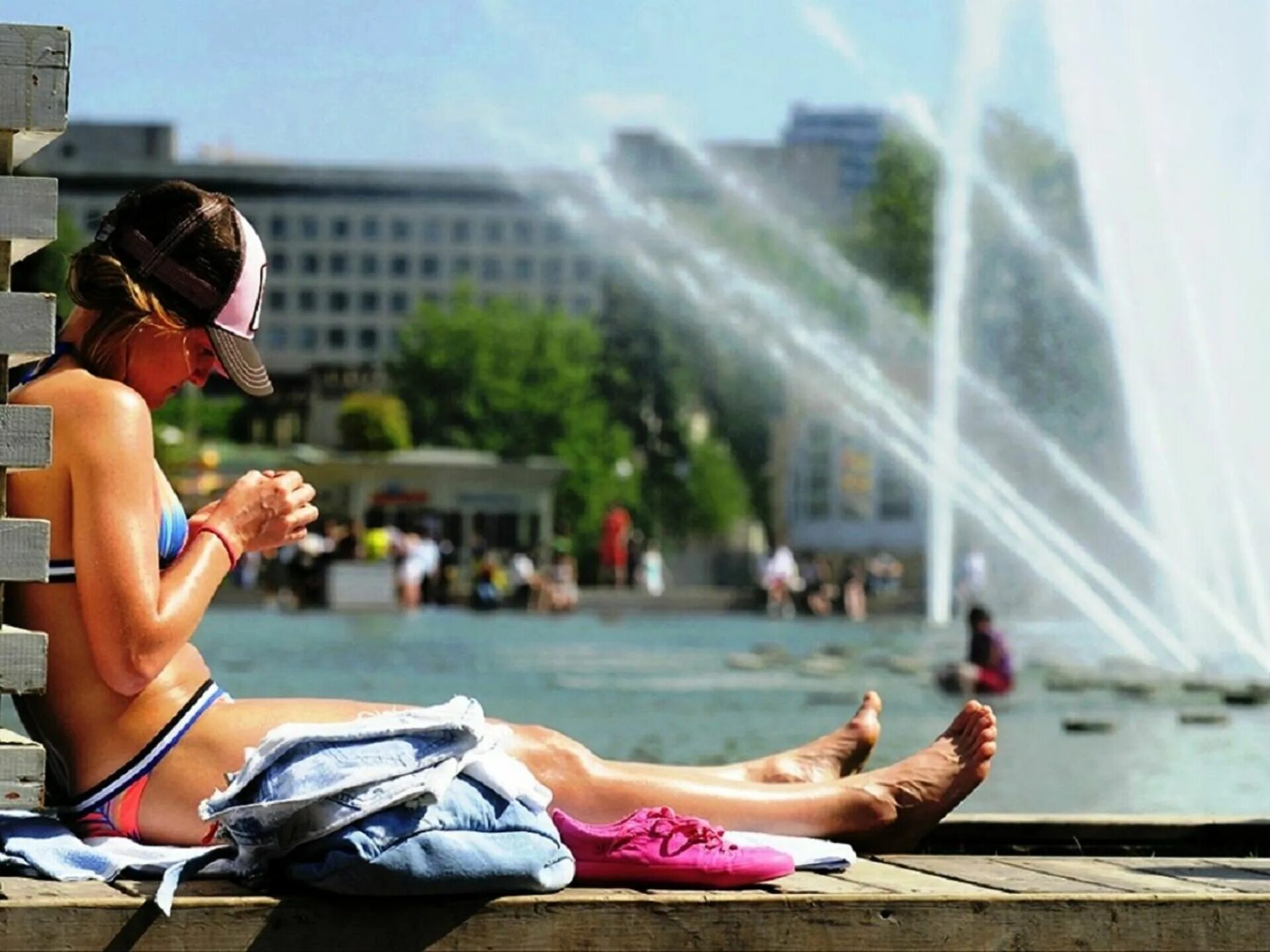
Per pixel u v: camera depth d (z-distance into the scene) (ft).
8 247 14.01
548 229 444.14
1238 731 47.73
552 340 330.75
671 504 323.37
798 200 394.32
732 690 63.00
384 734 14.29
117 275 15.72
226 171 440.45
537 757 16.34
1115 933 14.34
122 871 14.56
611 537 235.20
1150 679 66.39
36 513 14.98
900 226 249.55
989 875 15.89
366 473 226.17
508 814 14.14
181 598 15.15
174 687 15.52
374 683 63.16
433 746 14.25
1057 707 56.13
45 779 15.52
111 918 13.35
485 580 163.94
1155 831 19.77
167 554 15.75
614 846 14.64
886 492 271.28
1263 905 14.52
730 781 16.85
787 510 302.04
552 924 13.88
